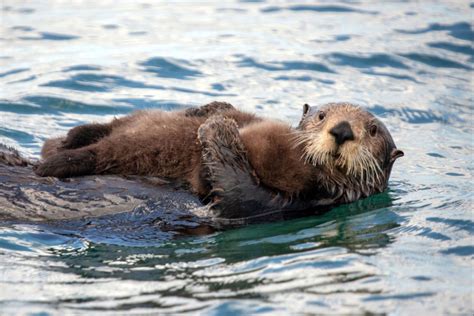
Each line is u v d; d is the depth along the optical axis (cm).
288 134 1219
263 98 1845
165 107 1761
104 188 1155
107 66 2008
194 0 2892
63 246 1091
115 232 1130
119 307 899
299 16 2609
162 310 888
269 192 1184
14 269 1012
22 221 1129
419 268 1004
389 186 1416
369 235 1138
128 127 1248
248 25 2484
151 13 2669
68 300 920
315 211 1234
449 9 2672
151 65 2033
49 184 1144
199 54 2134
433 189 1395
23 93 1800
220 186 1143
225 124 1153
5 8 2734
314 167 1203
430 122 1814
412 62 2152
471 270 1002
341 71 2062
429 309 888
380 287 945
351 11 2672
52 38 2312
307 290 936
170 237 1138
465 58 2205
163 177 1191
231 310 884
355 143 1169
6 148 1237
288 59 2116
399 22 2512
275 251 1073
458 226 1170
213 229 1158
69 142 1248
